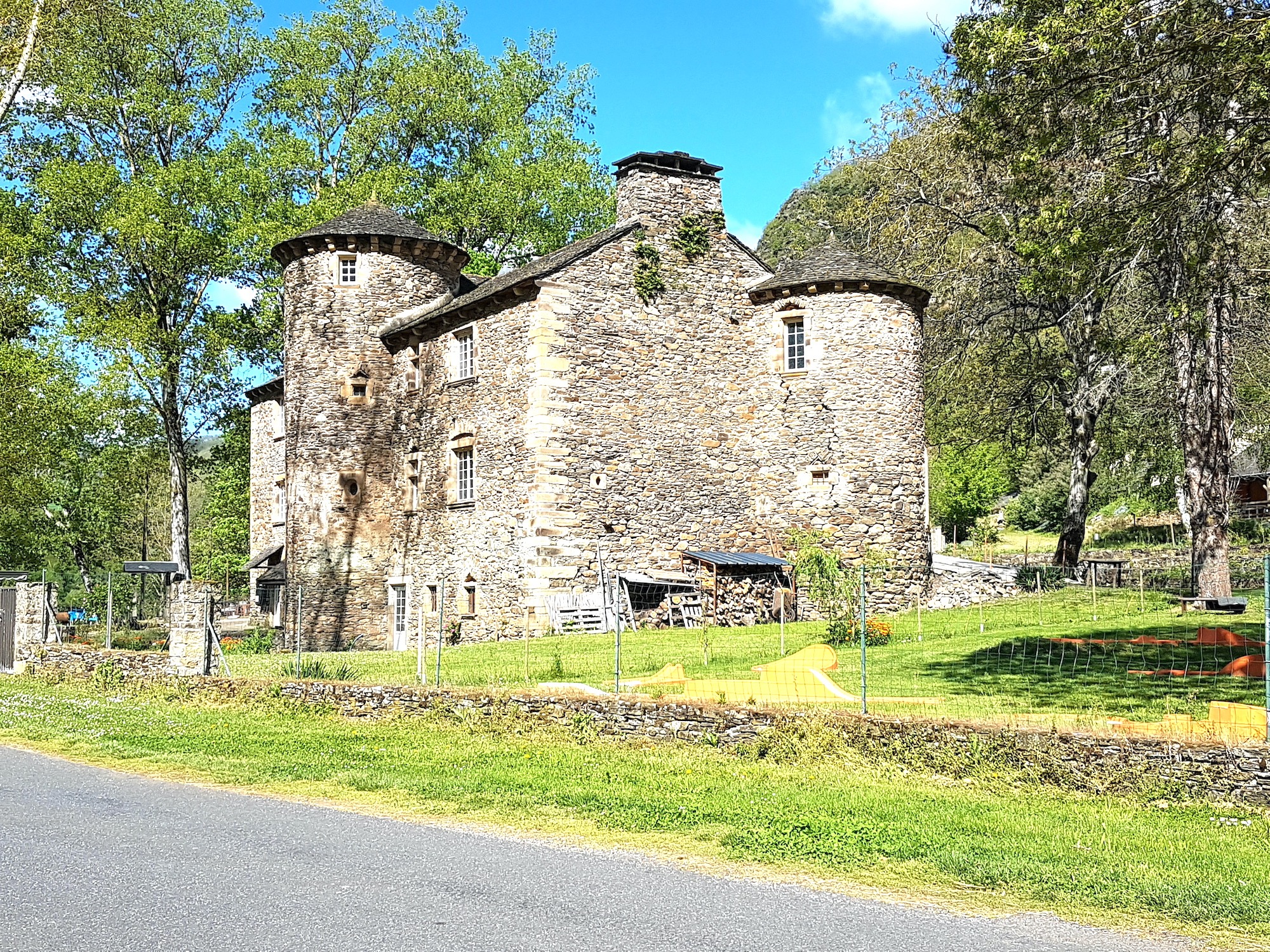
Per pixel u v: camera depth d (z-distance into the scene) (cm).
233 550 5000
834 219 4488
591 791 1066
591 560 2662
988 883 772
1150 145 1451
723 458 2903
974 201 3231
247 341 3762
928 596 2819
